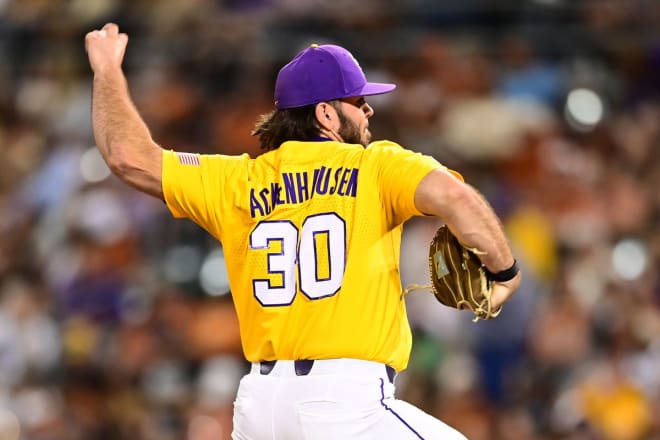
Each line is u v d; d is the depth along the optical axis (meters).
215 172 15.58
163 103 44.34
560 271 36.38
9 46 47.38
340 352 14.67
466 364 34.16
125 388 35.81
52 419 35.50
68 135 45.12
